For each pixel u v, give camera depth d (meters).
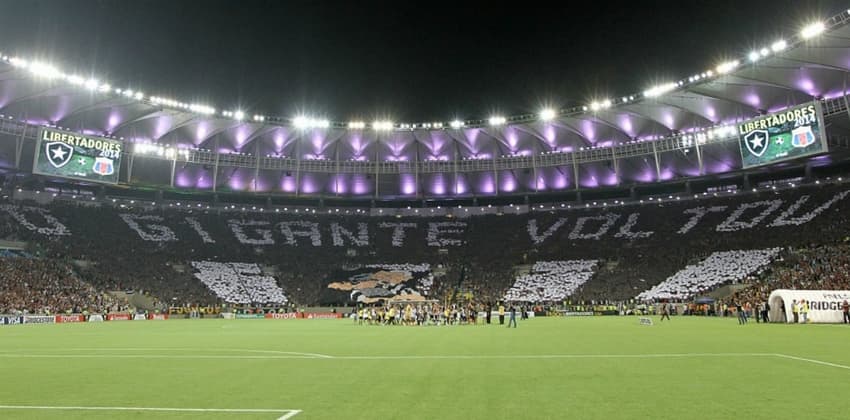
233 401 9.67
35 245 62.00
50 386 11.42
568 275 69.19
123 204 78.88
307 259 75.50
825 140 53.31
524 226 82.88
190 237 74.88
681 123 68.50
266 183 81.50
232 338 26.31
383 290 68.69
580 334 27.27
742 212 72.25
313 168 79.88
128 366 14.91
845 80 53.72
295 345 21.80
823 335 24.78
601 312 59.41
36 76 54.91
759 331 28.23
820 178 72.00
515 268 73.00
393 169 80.81
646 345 20.19
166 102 63.59
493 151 80.00
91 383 11.82
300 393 10.45
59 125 64.62
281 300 66.25
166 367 14.66
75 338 26.67
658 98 64.19
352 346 21.14
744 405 8.93
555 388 10.71
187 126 72.12
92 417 8.45
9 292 50.16
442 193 85.62
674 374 12.43
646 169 75.88
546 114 70.50
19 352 19.19
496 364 14.67
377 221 86.94
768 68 55.16
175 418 8.36
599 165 77.44
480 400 9.55
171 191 79.12
